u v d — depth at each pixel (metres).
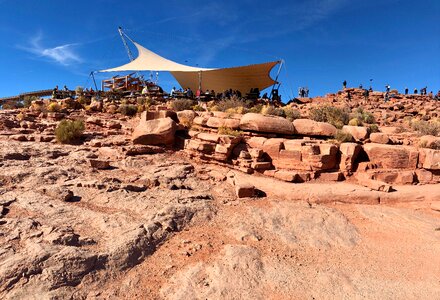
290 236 8.12
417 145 14.08
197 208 8.88
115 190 9.33
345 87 37.88
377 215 9.83
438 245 8.14
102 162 11.48
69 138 14.43
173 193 9.83
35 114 19.02
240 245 7.29
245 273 6.23
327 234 8.39
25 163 10.75
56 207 7.78
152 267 6.22
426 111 27.44
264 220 8.85
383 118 24.17
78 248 5.97
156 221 7.68
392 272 6.82
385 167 12.98
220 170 12.63
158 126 14.16
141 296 5.36
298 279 6.26
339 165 13.03
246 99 25.03
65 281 5.17
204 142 13.59
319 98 34.44
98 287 5.34
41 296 4.76
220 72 28.98
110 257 6.01
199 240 7.46
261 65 27.39
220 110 20.42
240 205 9.77
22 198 7.98
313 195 10.81
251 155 13.15
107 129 16.91
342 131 14.95
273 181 12.04
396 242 8.26
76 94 25.02
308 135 14.96
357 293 5.95
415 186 11.98
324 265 6.92
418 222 9.45
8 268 5.07
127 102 22.91
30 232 6.35
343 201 10.80
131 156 12.84
